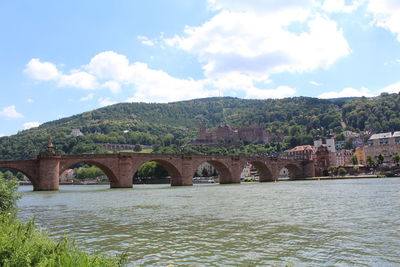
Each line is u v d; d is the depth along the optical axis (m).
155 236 27.84
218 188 110.06
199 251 22.89
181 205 52.72
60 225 34.06
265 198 62.88
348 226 30.81
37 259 12.99
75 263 12.61
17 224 19.66
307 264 19.72
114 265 13.95
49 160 106.25
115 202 60.91
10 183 30.98
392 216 36.25
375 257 20.89
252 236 27.17
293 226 31.28
